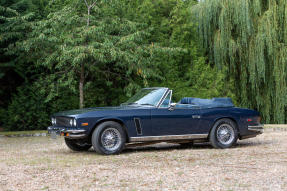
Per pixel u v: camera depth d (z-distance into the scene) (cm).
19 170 591
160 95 827
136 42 1720
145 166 612
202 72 2031
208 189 441
